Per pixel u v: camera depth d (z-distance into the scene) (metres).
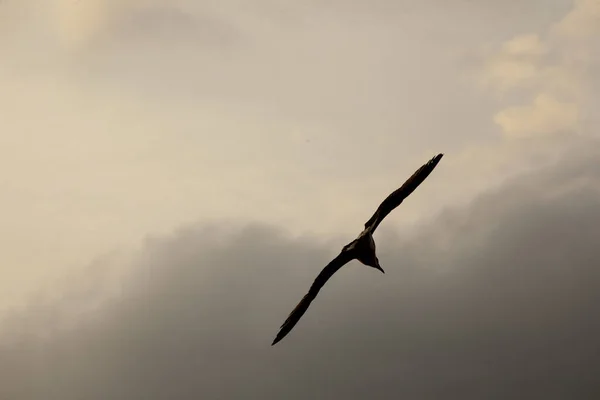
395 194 19.58
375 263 19.34
